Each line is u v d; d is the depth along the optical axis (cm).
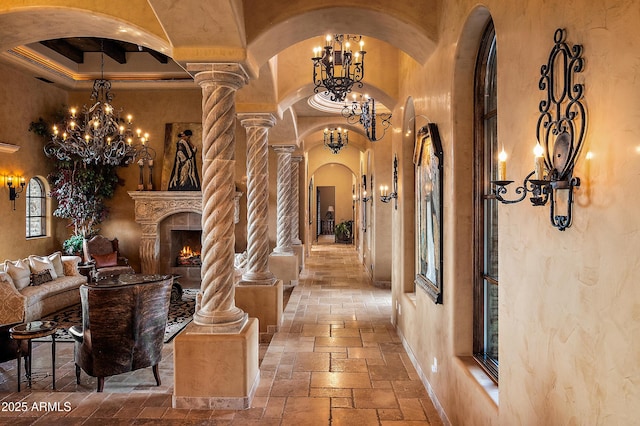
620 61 163
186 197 1182
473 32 358
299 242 1393
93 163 1194
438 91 440
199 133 1212
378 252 1121
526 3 245
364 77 698
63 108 1198
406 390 488
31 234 1130
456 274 385
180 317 842
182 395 446
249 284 714
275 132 1109
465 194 386
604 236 173
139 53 1147
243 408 443
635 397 156
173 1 379
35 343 687
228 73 452
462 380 358
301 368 551
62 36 480
